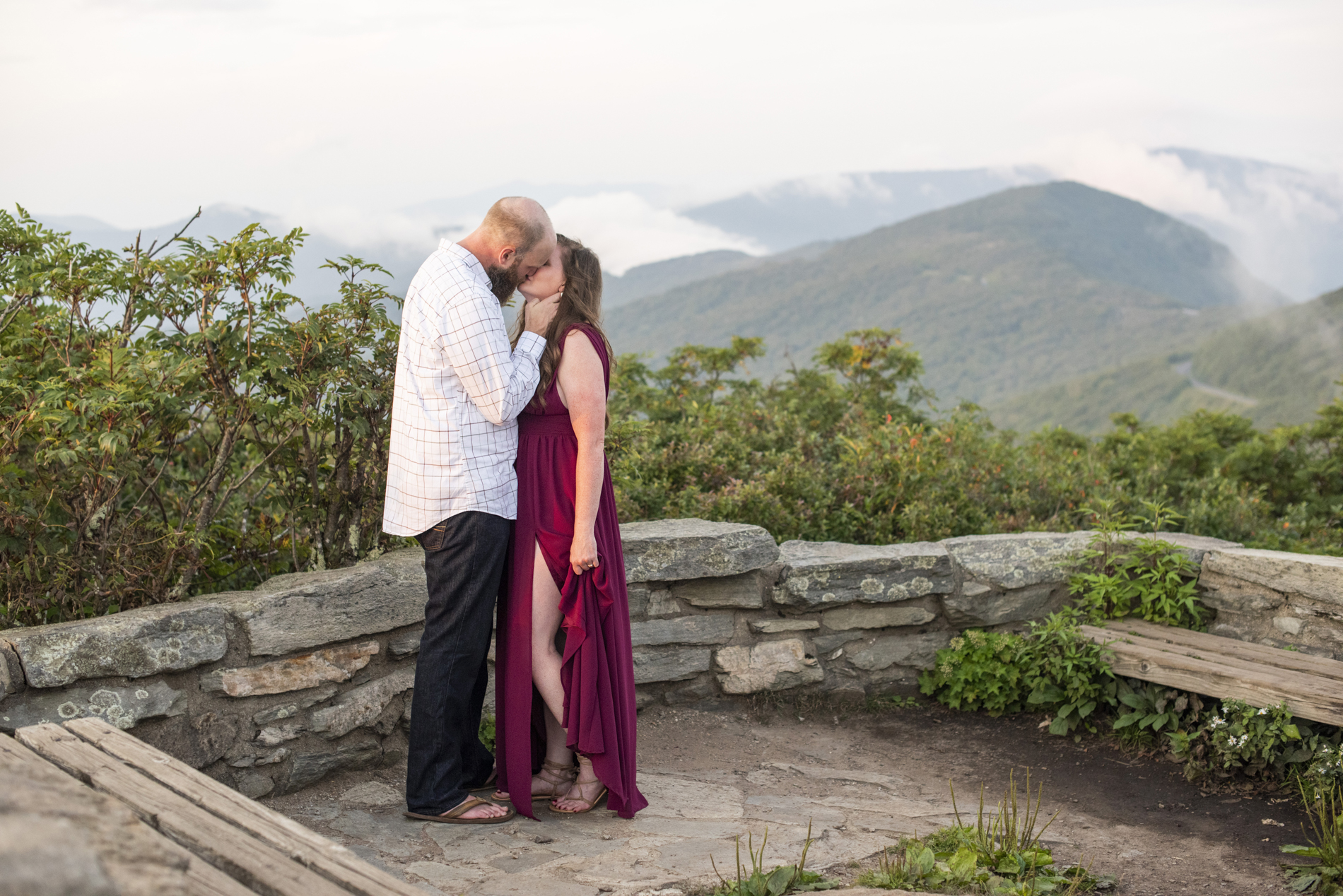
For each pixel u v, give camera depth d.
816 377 8.09
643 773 3.42
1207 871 2.71
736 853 2.62
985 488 5.91
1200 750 3.45
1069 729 3.96
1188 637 3.94
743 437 6.11
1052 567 4.35
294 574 3.18
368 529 3.73
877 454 5.58
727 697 4.08
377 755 3.21
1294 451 9.12
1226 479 7.54
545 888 2.33
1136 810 3.24
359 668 3.16
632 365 7.62
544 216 2.75
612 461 4.71
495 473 2.74
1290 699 3.24
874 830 2.89
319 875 1.47
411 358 2.71
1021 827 3.01
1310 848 2.71
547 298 2.93
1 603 3.08
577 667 2.80
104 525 3.17
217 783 1.78
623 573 3.01
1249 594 4.00
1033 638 4.11
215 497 3.40
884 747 3.86
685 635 3.97
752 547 4.00
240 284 3.13
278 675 2.96
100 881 0.89
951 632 4.37
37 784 1.20
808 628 4.16
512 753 2.86
